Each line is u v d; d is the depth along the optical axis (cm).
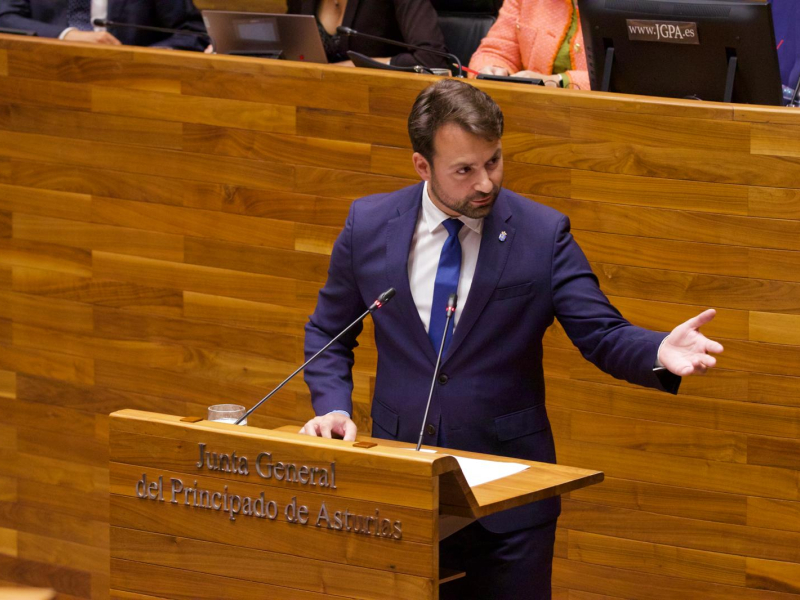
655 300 709
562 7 981
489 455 539
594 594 750
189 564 493
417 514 438
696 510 717
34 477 916
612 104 700
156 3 1128
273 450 468
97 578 904
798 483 691
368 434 802
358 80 767
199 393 852
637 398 723
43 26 1082
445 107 522
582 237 721
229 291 831
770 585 704
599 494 740
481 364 561
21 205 888
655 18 728
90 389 886
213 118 816
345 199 786
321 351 561
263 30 902
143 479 499
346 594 457
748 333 691
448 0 1121
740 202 680
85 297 878
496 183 532
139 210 851
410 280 574
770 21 681
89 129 857
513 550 554
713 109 677
